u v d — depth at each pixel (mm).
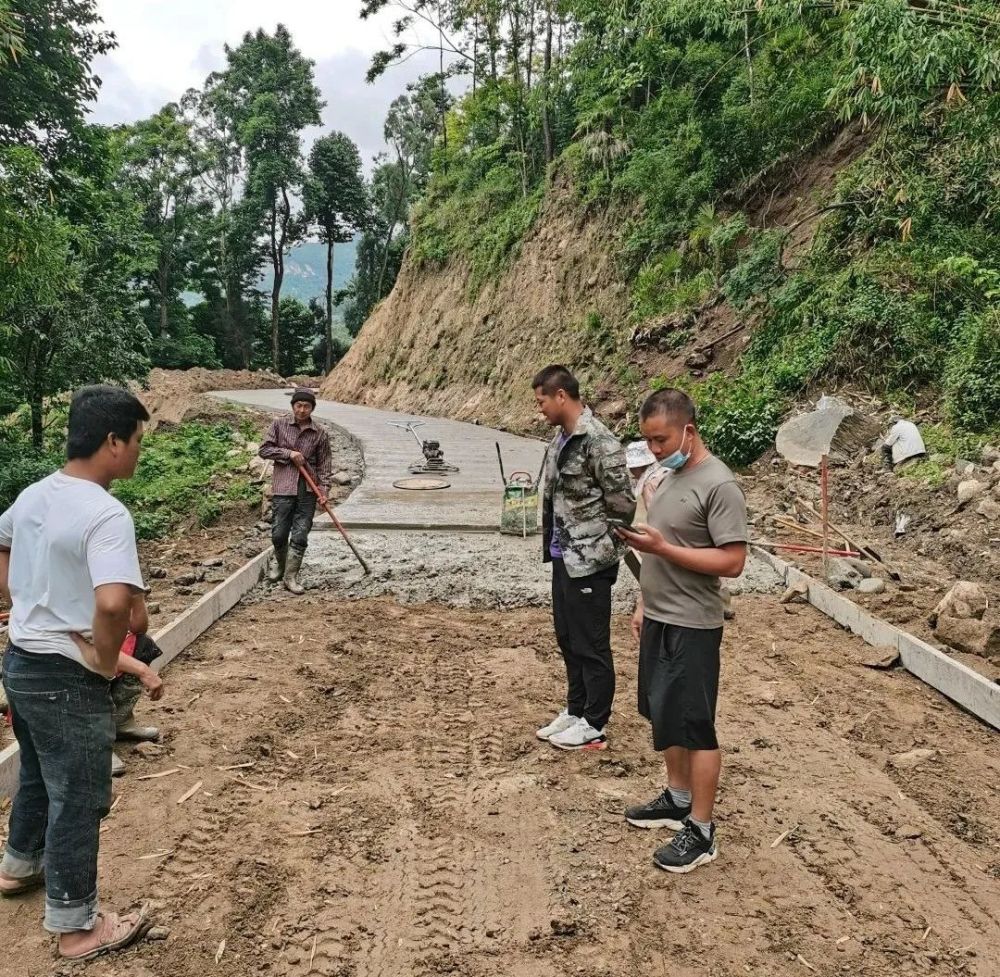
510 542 8422
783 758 4070
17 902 2908
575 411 3990
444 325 28516
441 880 3068
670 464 3080
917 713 4621
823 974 2594
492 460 14219
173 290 48844
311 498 6945
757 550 7965
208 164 47469
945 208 12117
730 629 6004
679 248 18172
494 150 29156
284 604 6535
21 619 2529
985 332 9812
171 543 9445
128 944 2689
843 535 8352
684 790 3402
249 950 2693
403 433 18844
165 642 5145
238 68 48188
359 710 4613
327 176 50406
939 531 8125
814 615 6328
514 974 2588
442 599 6660
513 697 4801
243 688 4832
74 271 12242
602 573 3992
